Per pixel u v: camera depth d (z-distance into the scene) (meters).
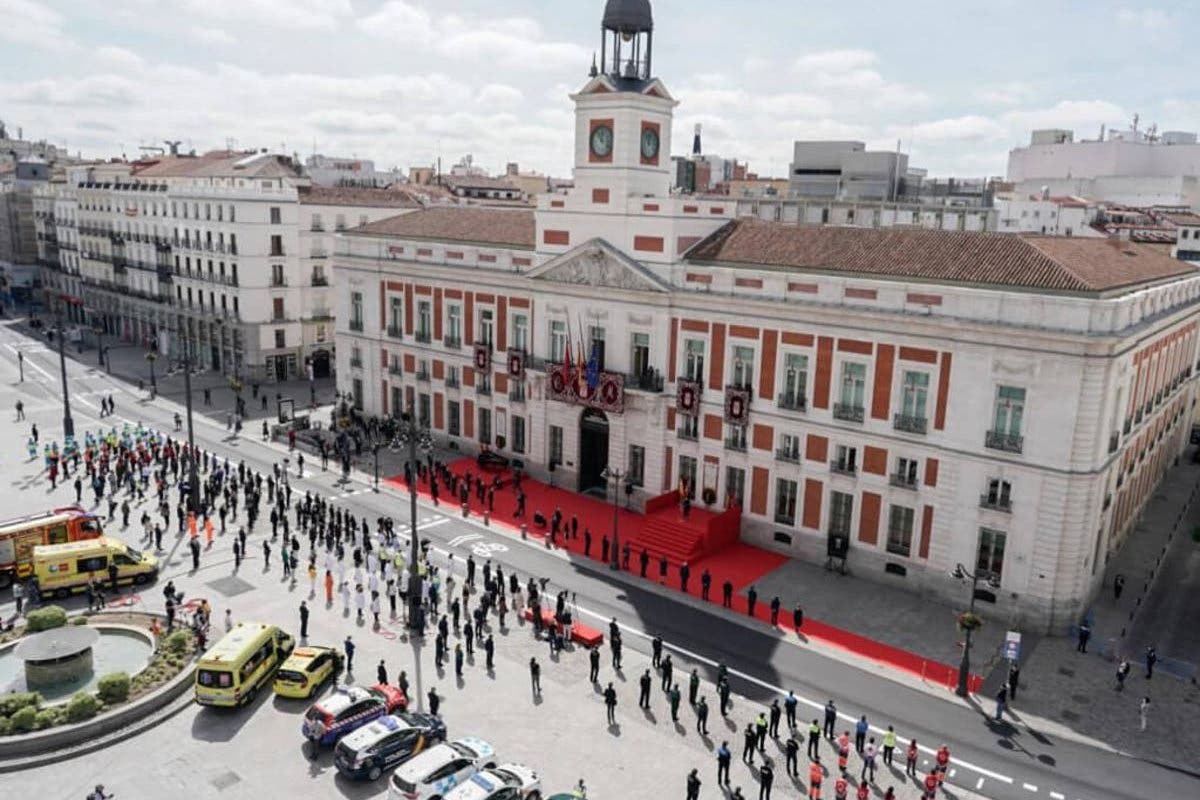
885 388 43.28
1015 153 150.38
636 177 52.12
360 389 72.31
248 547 47.03
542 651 37.53
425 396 66.81
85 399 80.00
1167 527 53.50
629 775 29.59
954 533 42.00
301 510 50.50
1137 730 32.84
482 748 29.22
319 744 29.77
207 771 29.02
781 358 46.56
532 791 27.56
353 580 43.41
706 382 49.69
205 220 88.44
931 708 34.12
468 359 62.66
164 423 72.12
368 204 92.62
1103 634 40.00
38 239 135.62
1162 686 35.84
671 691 32.97
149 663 34.25
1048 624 39.88
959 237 45.88
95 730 30.38
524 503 53.06
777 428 47.28
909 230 47.97
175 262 95.19
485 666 36.16
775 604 40.44
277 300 86.69
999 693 33.78
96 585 40.28
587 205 53.41
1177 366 56.06
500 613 39.84
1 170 163.25
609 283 52.66
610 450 54.59
